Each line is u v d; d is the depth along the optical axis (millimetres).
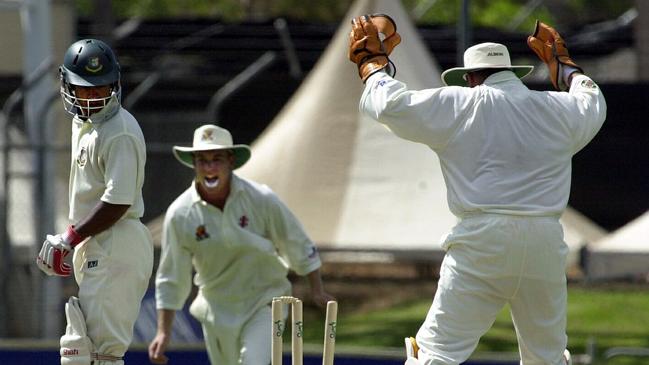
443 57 81688
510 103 22672
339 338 57938
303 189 54094
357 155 54531
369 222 52656
